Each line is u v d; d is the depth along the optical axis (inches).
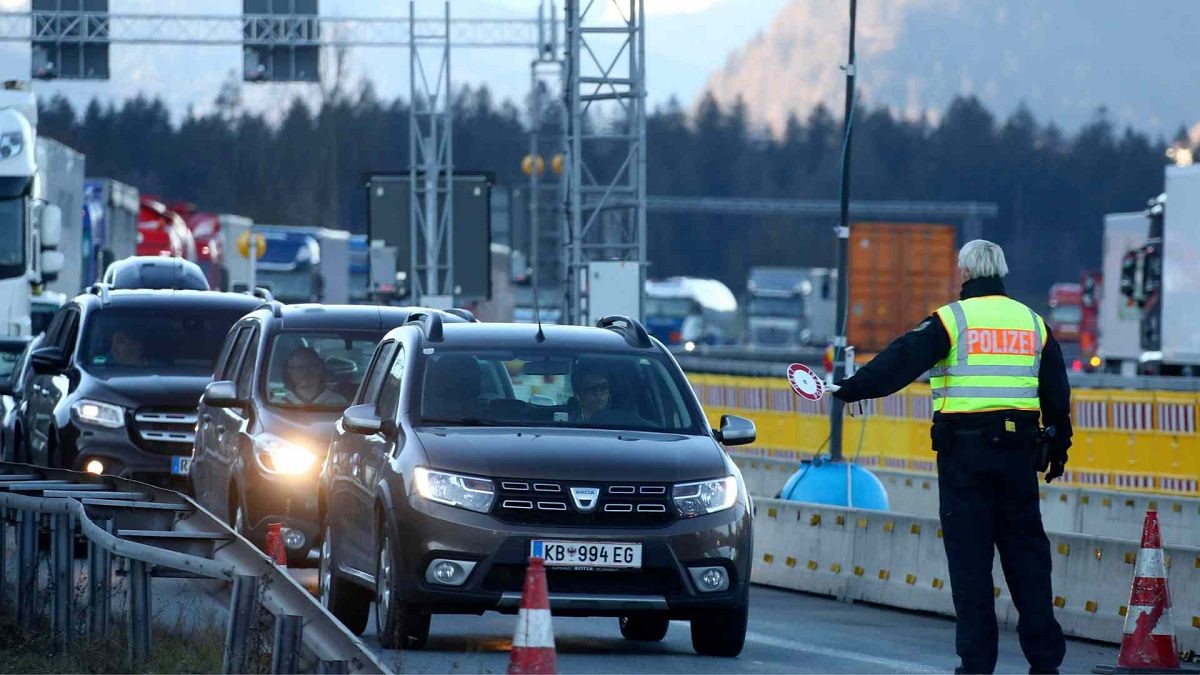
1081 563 1935.3
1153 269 5836.6
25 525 1449.3
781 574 2380.7
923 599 2095.2
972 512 1331.2
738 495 1503.4
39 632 1391.5
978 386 1331.2
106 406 2412.6
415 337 1651.1
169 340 2566.4
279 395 2081.7
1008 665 1610.5
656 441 1537.9
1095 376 5703.7
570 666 1446.9
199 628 1307.8
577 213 4704.7
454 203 6870.1
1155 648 1433.3
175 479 2425.0
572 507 1449.3
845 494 2751.0
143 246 7135.8
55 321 2738.7
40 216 3954.2
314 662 1059.9
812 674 1462.8
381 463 1536.7
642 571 1448.1
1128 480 3624.5
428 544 1446.9
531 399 1593.3
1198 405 3486.7
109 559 1342.3
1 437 3085.6
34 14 6702.8
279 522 1973.4
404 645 1486.2
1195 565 1801.2
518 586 1443.2
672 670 1440.7
